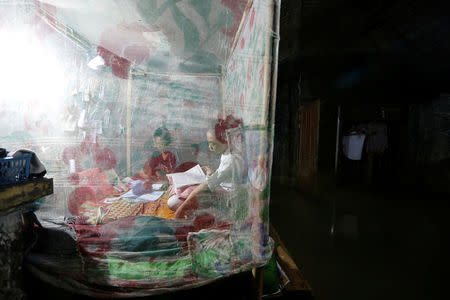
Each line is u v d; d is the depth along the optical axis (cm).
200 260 121
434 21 429
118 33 180
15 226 110
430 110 565
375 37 497
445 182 523
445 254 248
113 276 116
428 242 277
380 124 629
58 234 124
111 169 177
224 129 150
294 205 430
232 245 125
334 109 631
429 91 566
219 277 119
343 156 668
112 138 184
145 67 197
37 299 120
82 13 158
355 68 601
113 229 128
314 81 626
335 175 610
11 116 157
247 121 137
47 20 159
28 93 159
